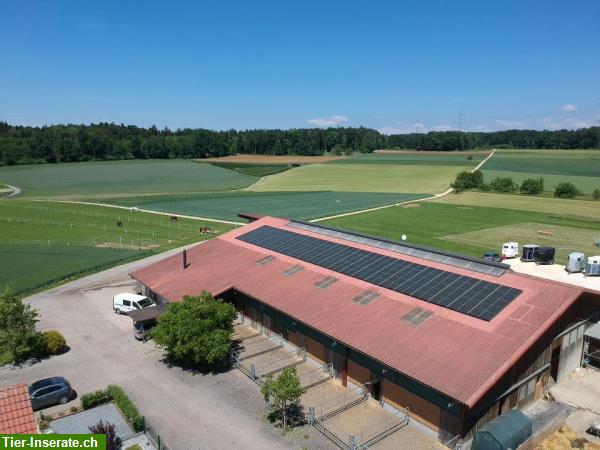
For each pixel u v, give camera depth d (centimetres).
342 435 2706
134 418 2780
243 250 5041
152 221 9844
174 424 2830
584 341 3466
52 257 6738
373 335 3033
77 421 2881
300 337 3616
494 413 2717
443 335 2886
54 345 3769
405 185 16675
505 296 3150
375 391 3033
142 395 3164
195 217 10444
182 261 5034
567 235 8556
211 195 13850
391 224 9619
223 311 3559
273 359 3609
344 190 15588
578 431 2748
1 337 3981
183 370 3503
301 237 5053
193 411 2966
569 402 3050
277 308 3619
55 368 3559
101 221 9681
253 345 3831
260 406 3020
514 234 8631
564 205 11944
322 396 3111
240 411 2966
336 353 3281
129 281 5678
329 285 3816
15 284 5450
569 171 19275
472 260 3709
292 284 3966
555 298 3041
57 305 4894
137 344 3956
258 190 15588
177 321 3431
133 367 3562
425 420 2700
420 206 12050
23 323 3681
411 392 2761
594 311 3547
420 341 2875
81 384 3325
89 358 3712
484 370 2534
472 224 9606
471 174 15200
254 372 3316
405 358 2753
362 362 3072
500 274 3447
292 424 2820
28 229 8719
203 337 3388
